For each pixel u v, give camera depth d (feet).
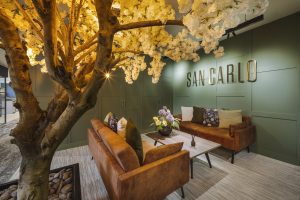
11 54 2.49
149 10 3.34
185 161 5.72
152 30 3.63
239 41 10.95
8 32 2.42
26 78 2.71
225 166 8.21
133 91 14.67
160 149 5.24
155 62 4.21
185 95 15.96
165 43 3.93
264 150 9.61
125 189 4.12
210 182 6.79
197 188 6.38
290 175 7.32
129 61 4.41
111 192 4.78
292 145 8.43
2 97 24.29
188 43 3.84
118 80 13.79
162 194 4.99
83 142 11.96
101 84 2.35
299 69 8.13
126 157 4.39
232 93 11.50
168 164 5.12
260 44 9.77
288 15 8.48
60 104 3.13
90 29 4.14
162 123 9.04
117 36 3.85
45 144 2.94
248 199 5.74
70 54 2.89
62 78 2.13
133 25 2.25
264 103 9.64
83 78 3.21
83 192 6.16
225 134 9.29
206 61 13.51
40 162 3.15
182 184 5.66
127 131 5.51
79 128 11.85
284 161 8.73
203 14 2.13
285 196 5.90
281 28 8.77
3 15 2.38
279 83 8.92
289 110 8.54
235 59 11.25
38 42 3.90
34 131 2.96
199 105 14.32
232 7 2.05
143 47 3.54
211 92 13.14
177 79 16.93
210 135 9.86
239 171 7.70
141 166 4.69
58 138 2.90
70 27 2.89
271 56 9.25
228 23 2.27
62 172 5.55
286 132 8.67
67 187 4.74
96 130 7.38
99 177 7.22
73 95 2.40
